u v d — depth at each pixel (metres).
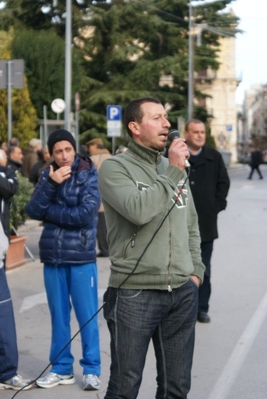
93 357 5.90
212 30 46.75
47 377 5.96
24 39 39.69
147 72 44.53
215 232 7.93
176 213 4.15
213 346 7.14
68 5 25.69
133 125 4.17
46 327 8.03
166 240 4.09
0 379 5.90
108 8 45.97
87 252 5.82
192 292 4.21
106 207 4.21
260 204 24.27
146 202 3.91
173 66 44.34
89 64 46.25
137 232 4.06
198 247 4.48
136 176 4.12
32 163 18.38
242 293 9.63
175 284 4.09
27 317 8.49
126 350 4.05
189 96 41.88
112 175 4.09
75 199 5.78
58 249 5.79
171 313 4.19
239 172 54.22
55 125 34.12
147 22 45.12
